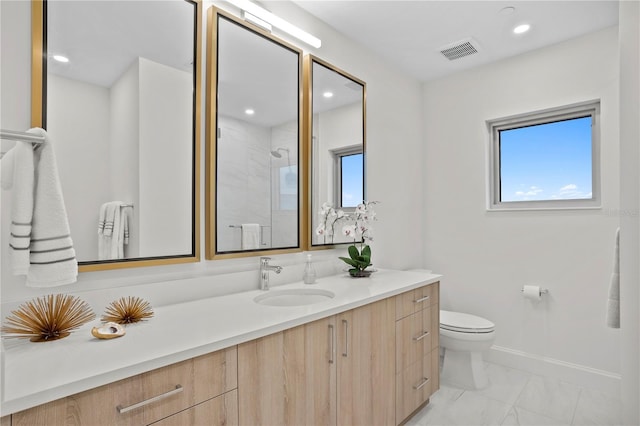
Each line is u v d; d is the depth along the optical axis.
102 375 0.86
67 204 1.28
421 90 3.41
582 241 2.55
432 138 3.35
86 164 1.33
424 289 2.21
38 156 1.06
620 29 1.63
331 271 2.37
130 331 1.17
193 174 1.65
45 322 1.07
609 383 2.41
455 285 3.18
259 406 1.23
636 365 1.56
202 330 1.18
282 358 1.31
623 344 1.60
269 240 1.98
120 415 0.91
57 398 0.79
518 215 2.85
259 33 1.96
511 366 2.85
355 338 1.65
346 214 2.41
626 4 1.62
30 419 0.78
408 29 2.47
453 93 3.22
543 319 2.71
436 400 2.34
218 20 1.76
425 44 2.68
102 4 1.39
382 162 2.86
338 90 2.43
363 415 1.69
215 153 1.73
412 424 2.05
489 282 2.98
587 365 2.51
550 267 2.69
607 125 2.45
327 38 2.40
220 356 1.12
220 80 1.77
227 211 1.78
